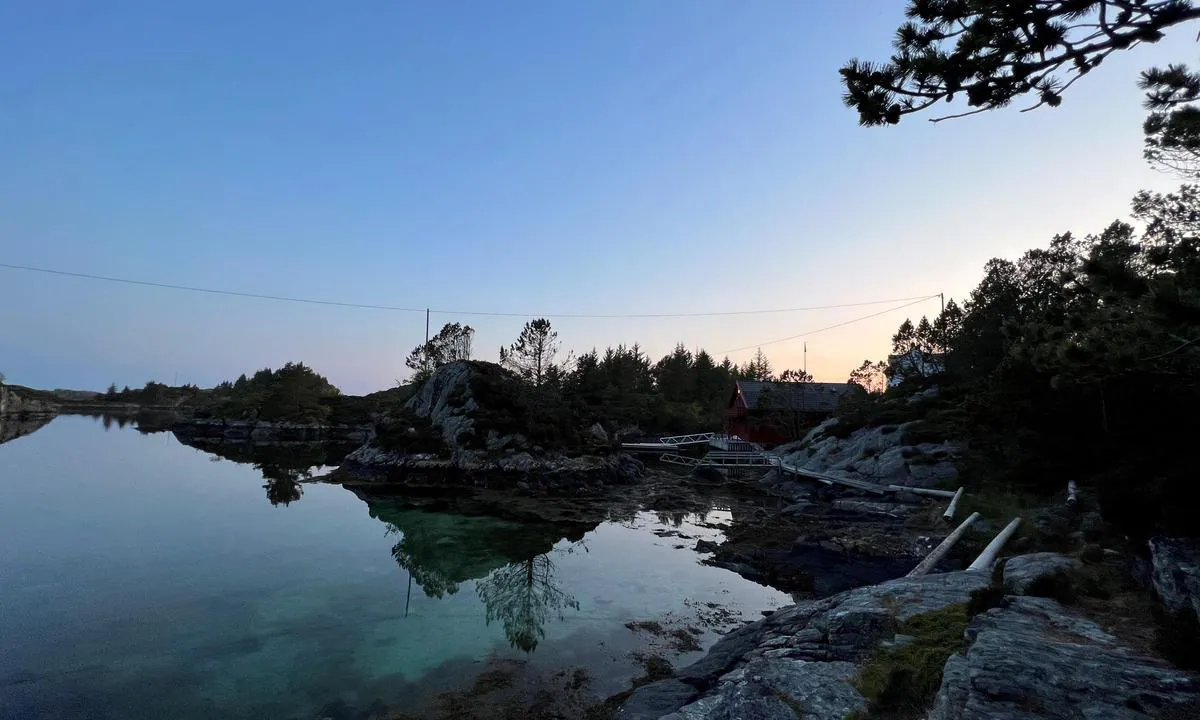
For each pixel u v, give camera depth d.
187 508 31.80
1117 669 6.04
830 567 19.92
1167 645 6.29
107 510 30.42
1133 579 9.44
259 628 14.99
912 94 5.63
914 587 10.74
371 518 30.20
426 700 11.09
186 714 10.62
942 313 52.97
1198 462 9.40
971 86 5.29
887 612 9.51
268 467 53.56
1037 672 6.01
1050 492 18.66
